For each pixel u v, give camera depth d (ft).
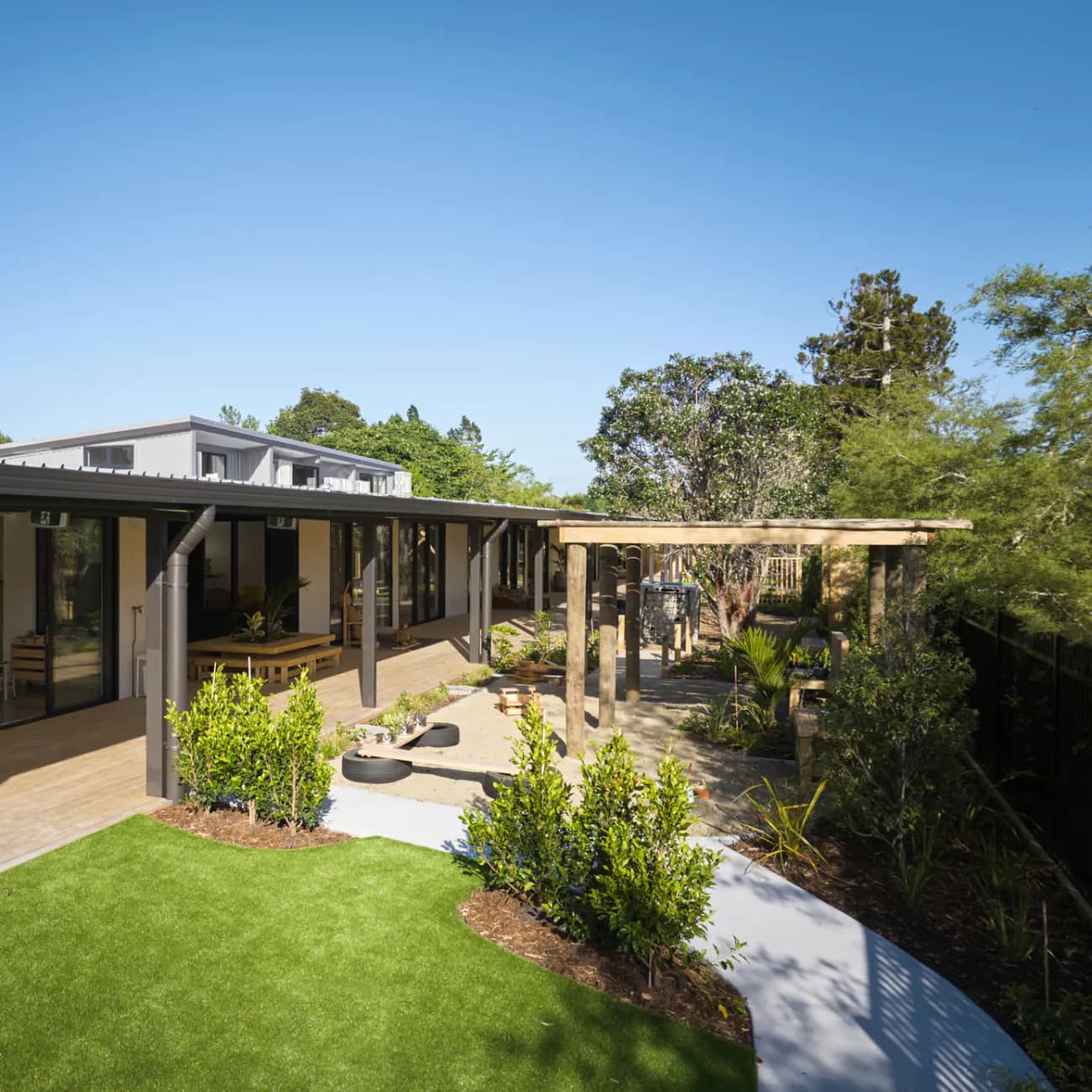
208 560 46.83
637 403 58.59
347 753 25.63
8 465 15.25
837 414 63.67
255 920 15.79
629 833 14.88
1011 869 18.26
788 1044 12.68
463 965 14.43
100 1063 11.59
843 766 20.48
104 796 22.35
